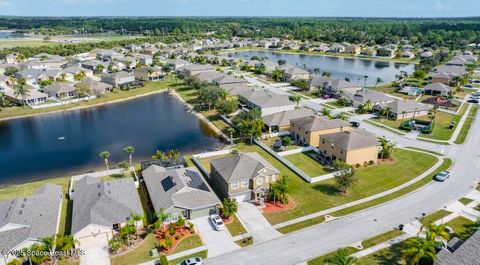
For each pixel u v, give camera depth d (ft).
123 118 385.09
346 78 558.15
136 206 191.21
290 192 218.18
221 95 404.16
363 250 164.86
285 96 391.65
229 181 202.39
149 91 498.69
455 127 334.44
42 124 367.45
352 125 339.77
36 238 164.76
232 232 180.45
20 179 246.68
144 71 558.15
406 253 148.77
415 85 508.94
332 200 210.18
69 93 462.60
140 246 169.58
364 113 382.01
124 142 315.37
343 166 237.86
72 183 229.86
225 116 372.38
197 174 223.30
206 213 193.88
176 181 203.10
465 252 143.74
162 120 376.68
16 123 371.15
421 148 286.25
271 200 210.38
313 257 161.07
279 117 327.88
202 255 163.12
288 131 323.37
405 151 280.92
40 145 310.86
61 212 199.52
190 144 308.19
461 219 187.93
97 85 477.77
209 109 408.87
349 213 196.13
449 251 151.12
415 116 369.71
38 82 524.52
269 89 491.72
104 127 356.59
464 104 412.16
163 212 181.88
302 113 335.47
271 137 312.09
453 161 260.83
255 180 206.90
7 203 191.42
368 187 225.15
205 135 329.93
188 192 195.00
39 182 239.50
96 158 281.74
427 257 146.82
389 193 217.36
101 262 158.71
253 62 650.43
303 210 200.13
